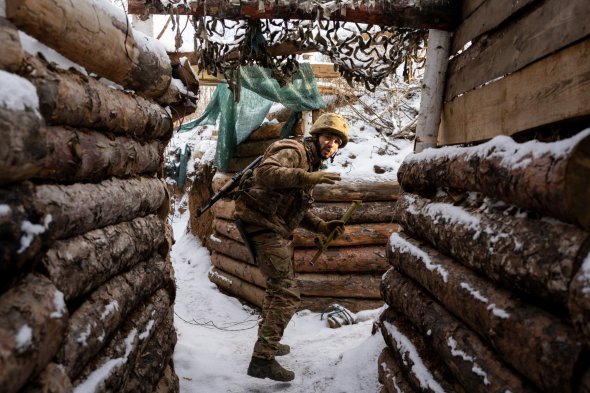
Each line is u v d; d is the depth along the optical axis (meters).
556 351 1.18
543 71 1.66
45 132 1.21
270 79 5.03
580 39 1.44
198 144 12.10
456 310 1.82
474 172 1.82
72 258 1.47
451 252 1.97
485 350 1.61
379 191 4.86
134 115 2.16
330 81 6.64
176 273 6.65
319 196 4.84
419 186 2.53
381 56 3.20
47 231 1.22
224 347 3.86
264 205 3.19
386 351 2.74
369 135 6.41
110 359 1.67
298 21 2.88
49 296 1.20
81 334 1.44
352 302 4.72
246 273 5.19
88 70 1.85
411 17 2.65
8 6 1.34
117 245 1.85
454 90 2.63
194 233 7.85
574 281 1.09
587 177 1.20
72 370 1.36
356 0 2.63
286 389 3.05
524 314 1.38
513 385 1.39
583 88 1.41
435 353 2.06
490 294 1.60
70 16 1.56
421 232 2.38
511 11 1.91
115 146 1.95
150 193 2.42
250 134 6.11
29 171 1.17
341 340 3.91
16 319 1.04
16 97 1.10
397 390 2.28
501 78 2.02
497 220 1.64
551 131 1.69
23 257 1.08
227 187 3.45
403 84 7.11
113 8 1.93
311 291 4.68
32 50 1.43
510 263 1.43
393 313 2.71
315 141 3.32
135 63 2.16
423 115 2.84
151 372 2.11
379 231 4.76
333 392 2.94
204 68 3.27
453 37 2.75
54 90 1.41
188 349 3.52
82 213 1.56
